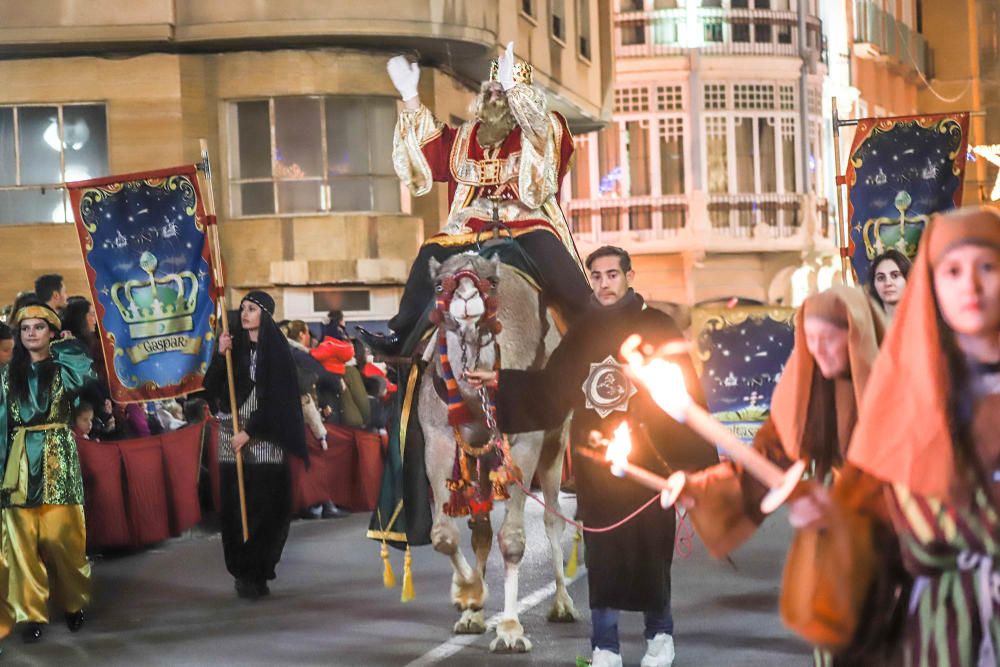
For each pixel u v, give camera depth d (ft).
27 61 84.12
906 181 44.50
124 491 45.68
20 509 33.35
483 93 34.96
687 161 133.08
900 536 13.15
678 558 42.14
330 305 86.79
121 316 39.65
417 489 32.19
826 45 142.41
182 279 39.65
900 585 13.38
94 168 84.64
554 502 33.88
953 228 12.52
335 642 32.01
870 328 16.31
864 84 154.51
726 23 134.00
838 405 16.67
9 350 35.01
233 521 38.40
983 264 12.42
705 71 133.39
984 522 12.75
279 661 30.14
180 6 82.38
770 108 134.92
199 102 84.84
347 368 58.49
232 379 38.04
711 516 16.03
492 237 33.50
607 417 26.84
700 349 62.39
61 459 33.63
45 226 83.61
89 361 33.96
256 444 38.47
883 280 28.43
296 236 85.10
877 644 13.46
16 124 84.28
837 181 45.11
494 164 34.86
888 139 44.60
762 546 44.24
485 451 30.48
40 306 33.60
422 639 31.99
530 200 34.32
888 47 160.56
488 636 32.01
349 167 85.92
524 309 31.37
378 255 85.76
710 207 132.77
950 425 12.60
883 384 12.85
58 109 84.28
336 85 85.05
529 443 30.58
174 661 30.58
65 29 81.46
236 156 85.46
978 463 12.64
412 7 82.74
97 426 46.75
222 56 84.89
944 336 12.66
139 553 47.37
